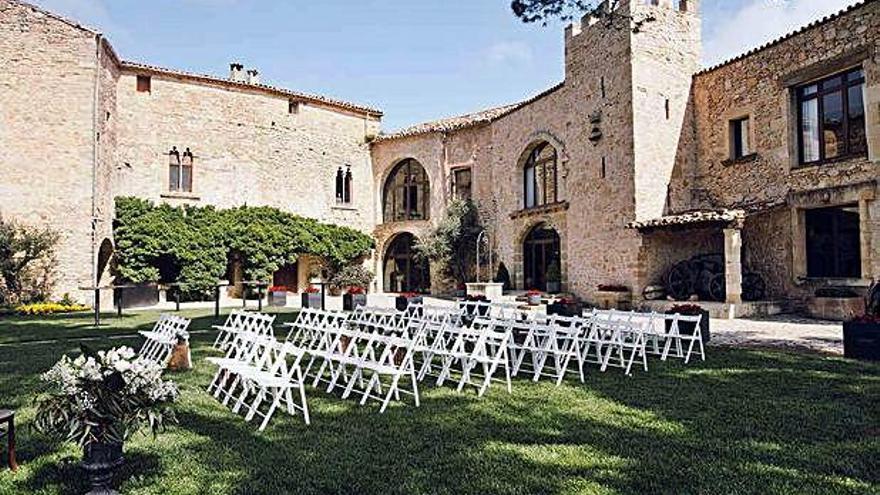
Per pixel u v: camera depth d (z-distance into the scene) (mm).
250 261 22859
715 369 7461
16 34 17719
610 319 8633
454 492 3643
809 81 13688
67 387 3455
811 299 13148
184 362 7840
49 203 17781
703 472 3904
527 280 20703
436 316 9688
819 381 6617
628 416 5328
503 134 21750
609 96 16656
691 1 17125
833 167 13086
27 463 4203
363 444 4598
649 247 15477
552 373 7449
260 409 5723
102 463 3494
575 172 18047
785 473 3871
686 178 16531
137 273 20391
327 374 7453
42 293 17359
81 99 18312
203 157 22484
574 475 3889
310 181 25000
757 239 14938
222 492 3680
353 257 25922
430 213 24359
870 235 12266
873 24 12227
